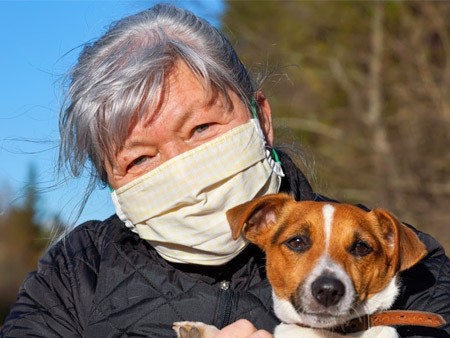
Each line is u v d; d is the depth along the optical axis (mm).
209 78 778
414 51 3338
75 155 823
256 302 794
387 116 3352
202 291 784
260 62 970
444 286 805
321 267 777
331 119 3502
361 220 821
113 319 784
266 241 828
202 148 767
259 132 800
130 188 776
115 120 771
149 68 769
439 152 3193
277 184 831
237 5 3705
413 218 3021
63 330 799
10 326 803
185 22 821
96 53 806
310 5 3613
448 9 3314
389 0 3408
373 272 797
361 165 3314
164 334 772
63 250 846
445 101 3203
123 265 804
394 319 780
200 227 769
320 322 774
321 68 3590
